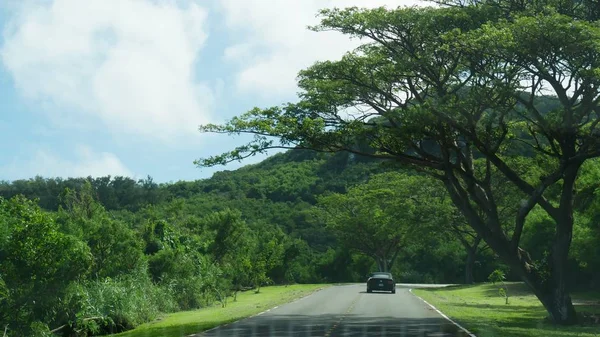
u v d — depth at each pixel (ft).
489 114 78.54
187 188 397.39
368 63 86.79
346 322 77.71
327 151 91.04
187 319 89.76
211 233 176.96
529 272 84.64
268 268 226.17
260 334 63.16
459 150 89.35
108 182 337.52
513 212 181.57
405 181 197.88
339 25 84.33
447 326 72.08
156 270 119.85
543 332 67.51
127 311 86.02
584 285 164.66
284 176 393.70
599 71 67.67
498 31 69.77
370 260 301.84
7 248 74.95
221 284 139.64
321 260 301.02
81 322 77.46
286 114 89.66
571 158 81.41
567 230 83.51
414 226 198.18
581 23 67.31
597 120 79.36
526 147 128.77
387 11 81.97
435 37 82.69
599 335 65.21
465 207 89.20
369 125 90.02
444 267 294.25
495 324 77.30
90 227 97.19
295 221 332.19
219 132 85.87
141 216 220.64
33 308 75.56
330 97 90.17
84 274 84.17
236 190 382.42
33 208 82.64
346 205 270.46
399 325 73.46
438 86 86.07
